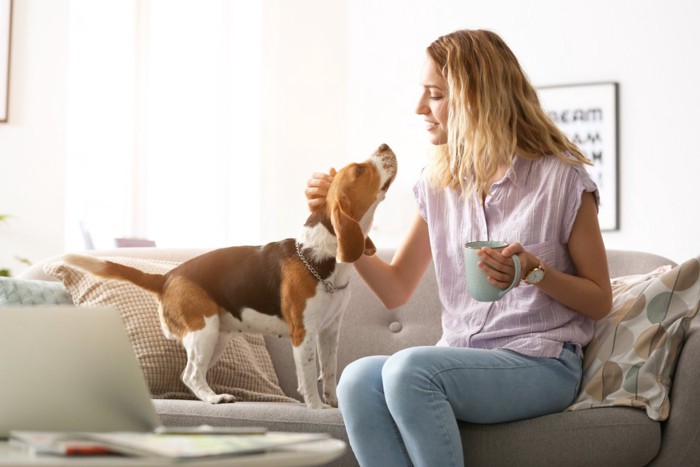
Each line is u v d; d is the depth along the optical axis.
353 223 1.75
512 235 1.83
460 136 1.87
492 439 1.67
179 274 1.94
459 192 1.94
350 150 5.21
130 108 4.96
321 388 2.32
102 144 4.84
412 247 2.07
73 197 4.70
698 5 4.54
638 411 1.71
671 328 1.76
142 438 0.91
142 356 2.07
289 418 1.76
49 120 4.35
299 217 5.10
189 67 5.13
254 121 5.10
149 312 2.14
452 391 1.63
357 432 1.67
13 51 4.36
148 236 5.02
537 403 1.71
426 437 1.58
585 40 4.75
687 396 1.69
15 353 1.07
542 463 1.66
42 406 1.07
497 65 1.89
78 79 4.68
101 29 4.82
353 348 2.37
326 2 5.21
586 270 1.79
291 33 5.13
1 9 4.34
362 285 2.43
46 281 2.23
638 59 4.64
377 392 1.67
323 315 1.85
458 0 5.02
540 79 4.83
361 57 5.20
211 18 5.18
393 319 2.40
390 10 5.14
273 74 5.10
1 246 4.38
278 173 5.10
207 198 5.17
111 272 1.92
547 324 1.78
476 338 1.82
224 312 1.91
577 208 1.79
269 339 2.41
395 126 5.13
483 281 1.63
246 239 5.12
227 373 2.18
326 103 5.20
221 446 0.89
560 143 1.89
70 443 0.87
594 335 1.84
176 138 5.10
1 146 4.38
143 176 4.99
